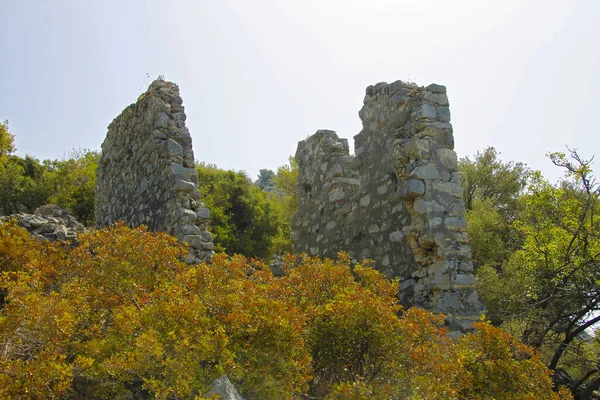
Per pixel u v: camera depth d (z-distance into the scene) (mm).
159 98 10812
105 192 13242
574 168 10320
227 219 23234
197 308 4418
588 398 7992
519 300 10188
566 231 10453
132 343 4242
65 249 6582
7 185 23734
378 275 6184
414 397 4535
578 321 9141
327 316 5312
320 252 10523
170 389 3787
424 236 7488
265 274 6039
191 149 10391
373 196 9180
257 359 4340
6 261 6230
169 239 6492
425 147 7820
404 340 5102
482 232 16391
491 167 22062
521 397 4984
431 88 8188
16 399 3609
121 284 5547
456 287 7266
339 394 4449
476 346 5469
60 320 4289
